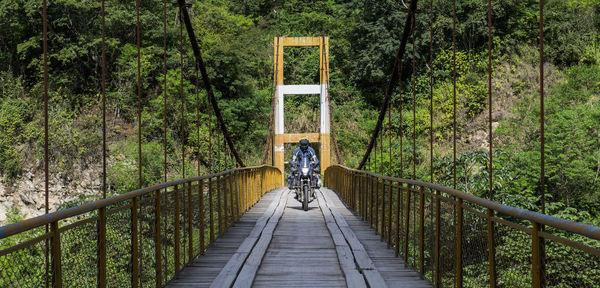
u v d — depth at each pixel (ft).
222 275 15.65
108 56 98.84
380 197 25.55
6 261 6.56
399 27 116.37
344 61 128.67
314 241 23.50
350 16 129.59
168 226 15.19
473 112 102.17
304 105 120.47
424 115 103.55
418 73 116.88
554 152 57.77
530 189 55.06
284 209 39.14
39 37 90.99
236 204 30.76
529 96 100.78
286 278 16.02
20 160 79.56
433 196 14.82
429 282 15.33
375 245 22.54
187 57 96.89
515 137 82.17
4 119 81.05
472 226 11.27
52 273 7.88
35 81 95.50
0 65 96.27
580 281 6.44
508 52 113.80
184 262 17.12
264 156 61.93
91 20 95.55
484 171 44.09
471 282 11.24
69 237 8.57
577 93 94.73
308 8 138.31
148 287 13.03
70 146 82.17
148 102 97.25
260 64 121.19
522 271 8.32
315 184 38.70
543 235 7.46
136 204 12.13
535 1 116.37
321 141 91.40
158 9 101.45
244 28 110.42
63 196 79.46
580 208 55.67
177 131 94.27
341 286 15.03
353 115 116.37
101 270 9.87
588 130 60.13
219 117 34.53
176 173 84.23
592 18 114.11
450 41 117.50
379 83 123.65
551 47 111.96
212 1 121.60
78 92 96.17
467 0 114.62
